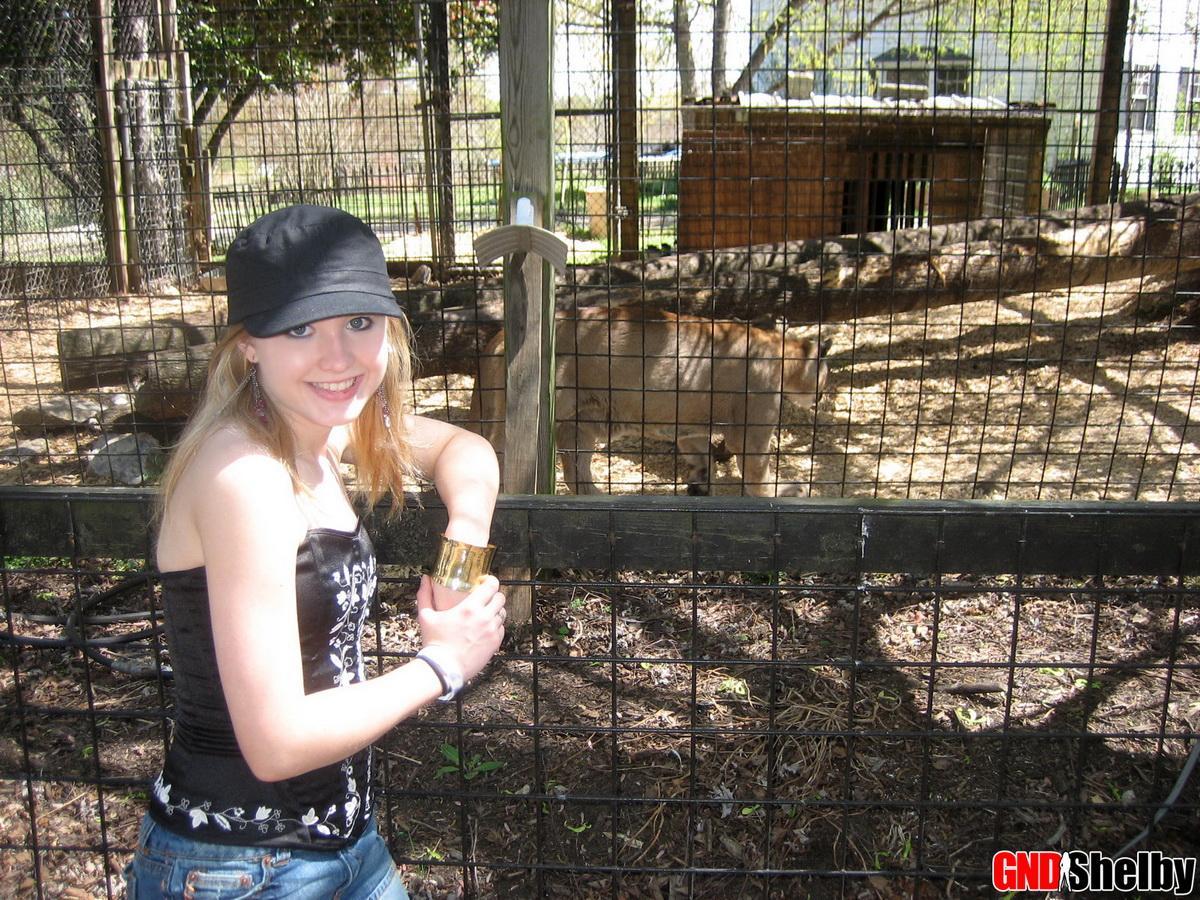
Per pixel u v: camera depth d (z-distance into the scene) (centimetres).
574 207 440
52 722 352
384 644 392
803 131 1015
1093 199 712
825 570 209
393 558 220
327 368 152
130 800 311
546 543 216
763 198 1052
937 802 227
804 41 1333
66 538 214
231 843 162
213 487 144
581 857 289
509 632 405
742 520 208
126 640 376
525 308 382
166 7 1006
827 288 606
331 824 171
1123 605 412
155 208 865
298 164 457
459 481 192
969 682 359
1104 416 628
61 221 872
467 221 478
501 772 322
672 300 614
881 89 1186
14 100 815
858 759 321
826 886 275
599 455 623
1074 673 365
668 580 440
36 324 802
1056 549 204
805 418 650
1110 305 862
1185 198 668
